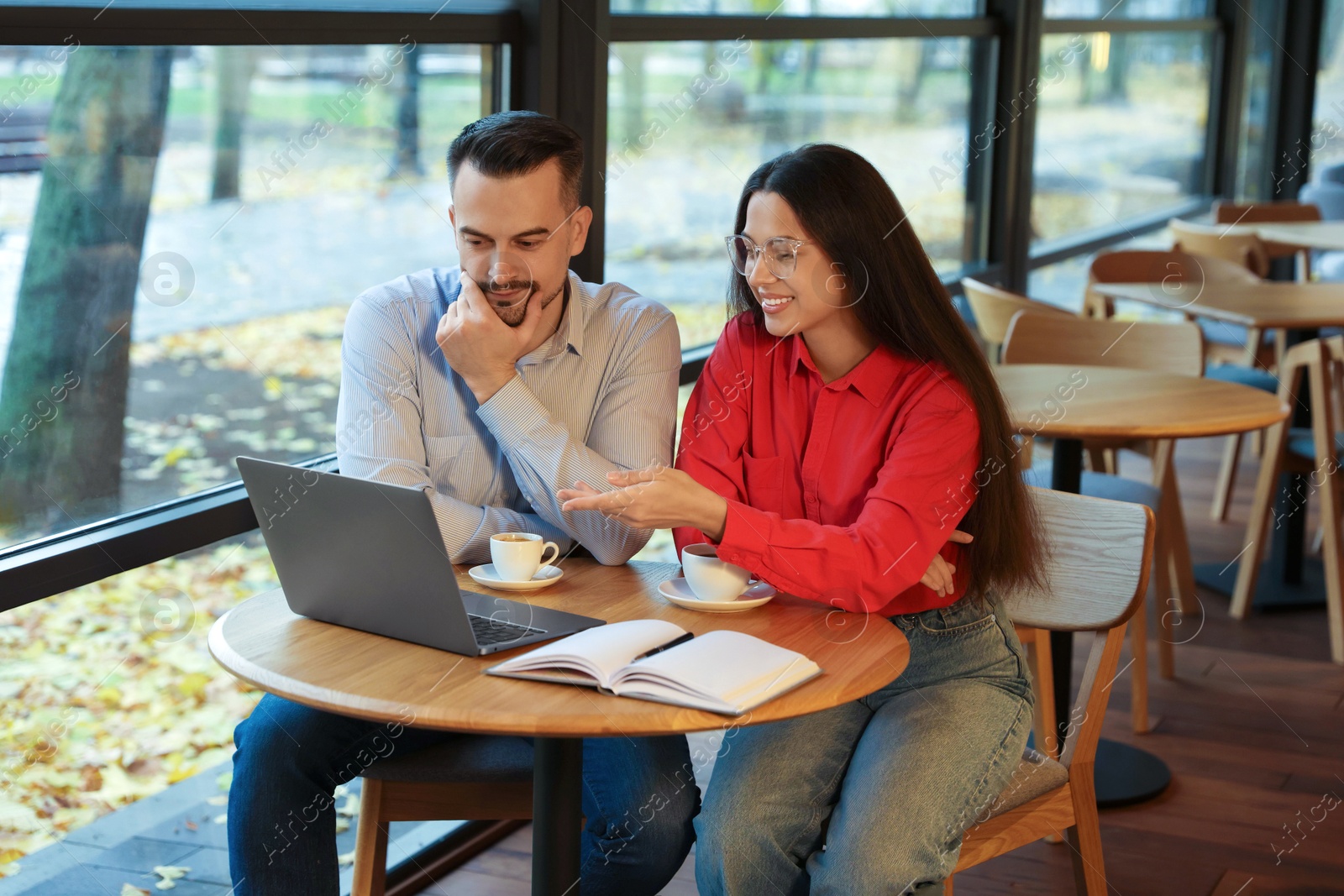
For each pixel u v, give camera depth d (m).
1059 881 2.25
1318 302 3.73
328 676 1.37
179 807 1.98
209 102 1.94
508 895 2.22
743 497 1.84
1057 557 1.85
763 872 1.55
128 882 1.92
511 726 1.26
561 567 1.81
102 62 1.76
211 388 2.00
